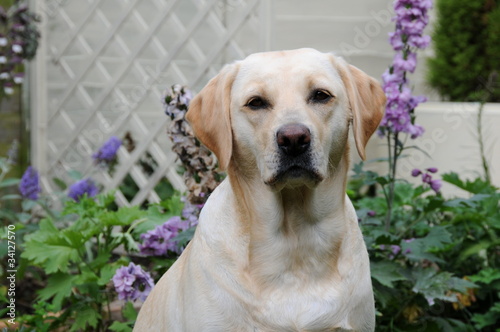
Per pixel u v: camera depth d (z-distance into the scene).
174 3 6.77
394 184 5.23
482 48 7.58
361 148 3.16
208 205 3.29
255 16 6.45
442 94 7.84
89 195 5.95
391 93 4.59
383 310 4.50
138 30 7.40
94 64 7.23
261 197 3.10
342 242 3.15
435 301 4.72
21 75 7.04
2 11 6.91
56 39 7.47
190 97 4.47
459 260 4.89
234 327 3.03
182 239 4.29
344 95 3.18
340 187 3.17
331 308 3.06
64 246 4.52
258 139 3.04
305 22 7.49
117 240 4.86
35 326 4.64
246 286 3.06
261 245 3.11
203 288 3.08
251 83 3.09
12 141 7.45
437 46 7.77
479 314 4.73
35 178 6.01
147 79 6.93
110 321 4.76
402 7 4.58
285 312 3.04
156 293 3.49
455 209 4.91
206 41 7.21
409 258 4.44
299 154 2.92
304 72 3.07
